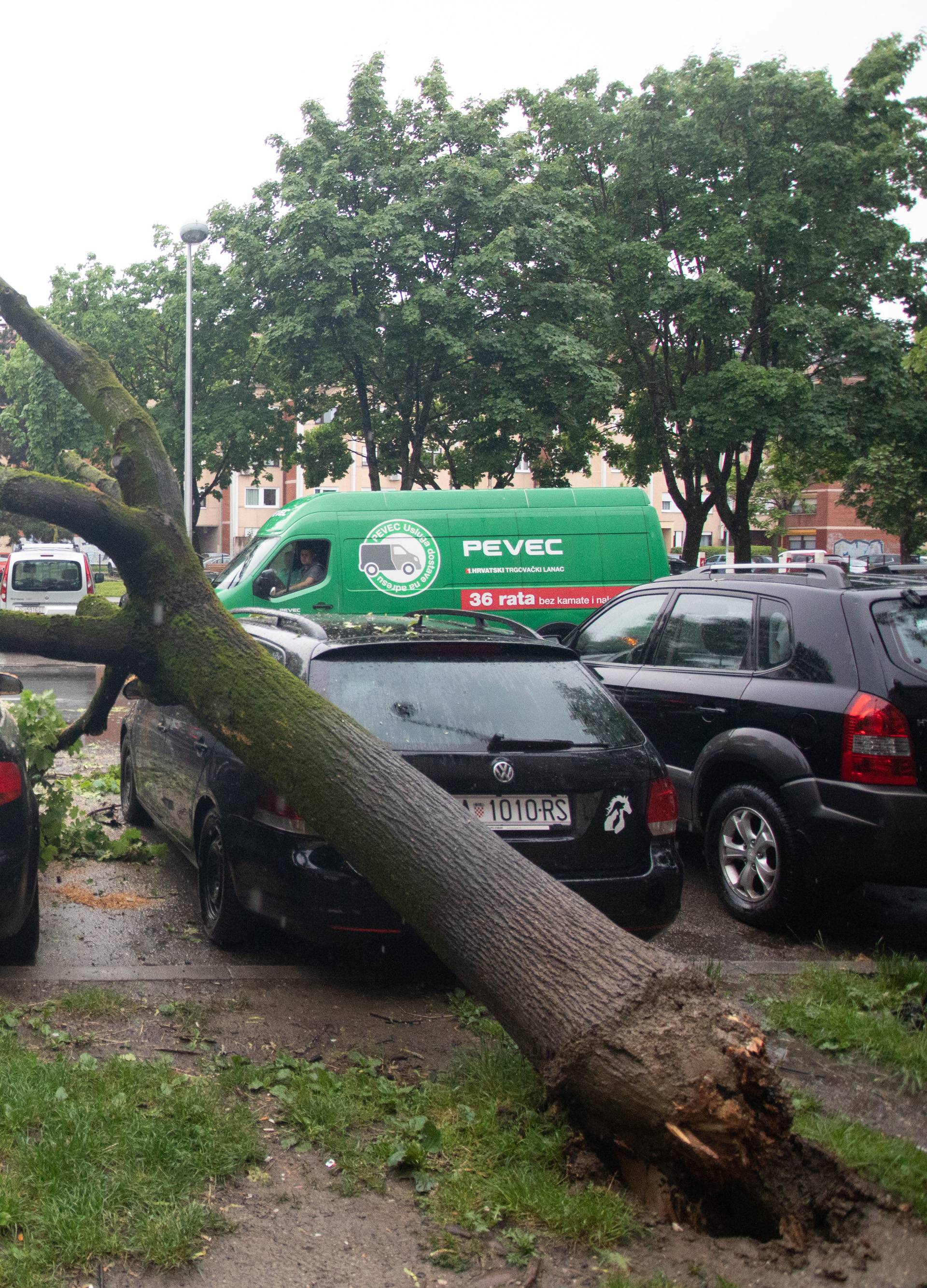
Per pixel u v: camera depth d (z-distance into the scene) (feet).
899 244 99.55
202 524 236.02
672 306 95.96
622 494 51.62
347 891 15.43
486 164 88.84
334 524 48.96
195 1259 9.71
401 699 16.67
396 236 85.30
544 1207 10.57
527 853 15.98
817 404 95.61
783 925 20.59
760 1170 10.68
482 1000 12.57
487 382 87.25
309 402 101.45
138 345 109.29
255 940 18.01
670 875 16.66
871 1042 15.15
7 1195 10.08
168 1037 14.49
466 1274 9.76
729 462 106.93
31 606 80.18
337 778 13.88
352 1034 14.96
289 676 15.16
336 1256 9.93
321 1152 11.64
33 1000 15.61
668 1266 10.01
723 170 97.91
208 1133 11.46
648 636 25.54
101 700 21.38
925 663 19.53
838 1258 10.13
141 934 18.98
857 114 98.17
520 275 87.76
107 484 19.20
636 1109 10.78
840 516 236.02
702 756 22.02
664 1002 11.37
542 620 50.39
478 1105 12.60
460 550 49.70
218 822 17.89
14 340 161.99
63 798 22.70
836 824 19.27
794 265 96.37
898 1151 11.89
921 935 20.93
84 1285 9.27
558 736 16.80
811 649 20.77
